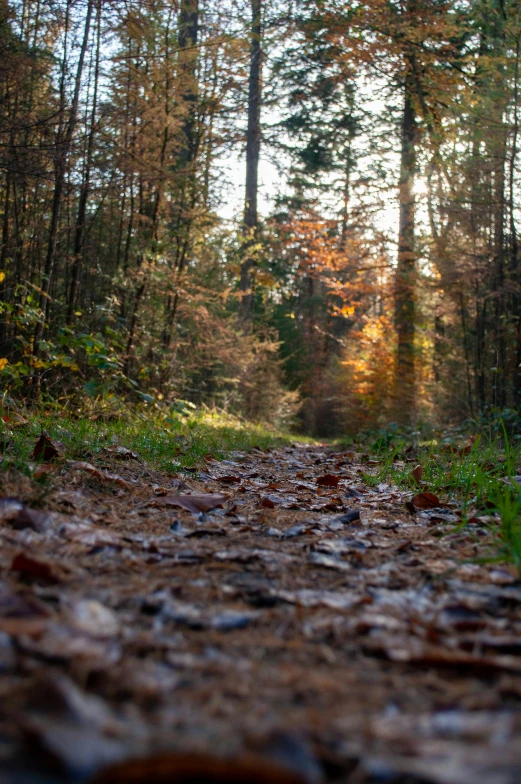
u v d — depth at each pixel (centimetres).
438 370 1475
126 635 155
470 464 453
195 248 1245
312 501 408
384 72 1684
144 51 940
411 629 169
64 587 186
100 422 646
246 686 134
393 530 317
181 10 902
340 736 115
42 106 802
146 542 254
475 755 108
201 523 311
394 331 1806
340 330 3581
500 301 1117
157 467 468
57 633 147
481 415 979
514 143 1016
